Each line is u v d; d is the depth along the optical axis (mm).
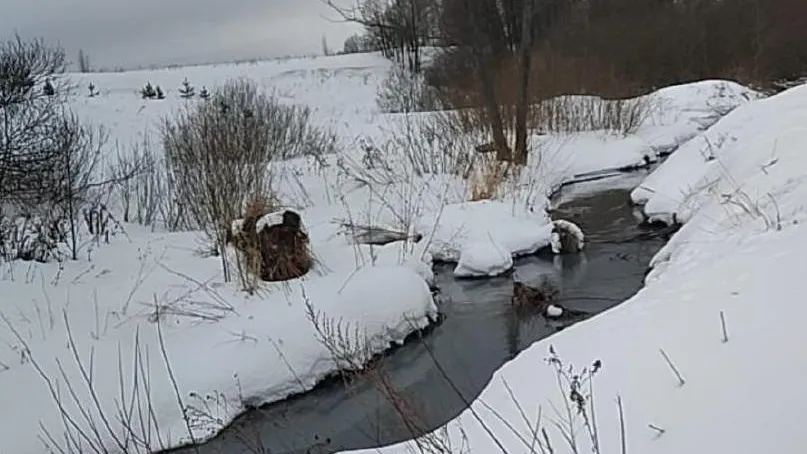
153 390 5684
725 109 18500
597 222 10633
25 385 5520
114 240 9633
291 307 6785
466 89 15359
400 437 5223
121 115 20797
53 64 13023
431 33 16188
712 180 9430
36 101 12992
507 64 14250
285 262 7734
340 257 8484
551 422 3607
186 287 7469
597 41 23953
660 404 3342
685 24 25641
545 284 8141
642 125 18172
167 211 11633
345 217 10539
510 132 14133
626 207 11391
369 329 6773
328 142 16859
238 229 8016
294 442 5352
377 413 5625
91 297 7137
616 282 7957
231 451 5309
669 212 9984
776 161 7688
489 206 10414
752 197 7031
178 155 11898
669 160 11844
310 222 10406
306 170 13852
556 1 17969
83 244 9211
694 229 7438
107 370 5852
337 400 5930
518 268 8867
